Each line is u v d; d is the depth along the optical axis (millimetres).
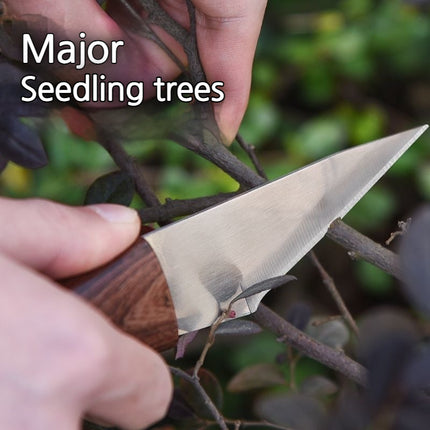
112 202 323
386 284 694
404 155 754
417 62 821
